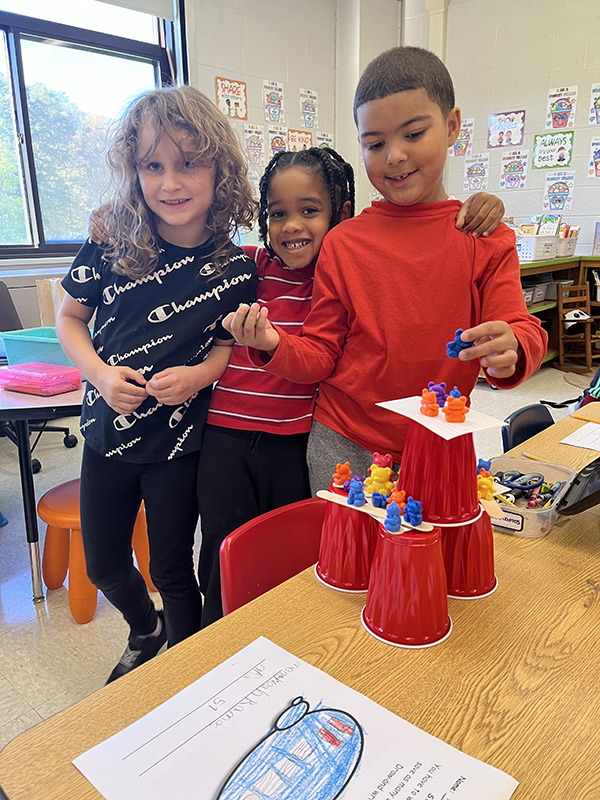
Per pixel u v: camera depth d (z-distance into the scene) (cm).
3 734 130
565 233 455
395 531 63
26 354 178
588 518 92
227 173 114
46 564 185
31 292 326
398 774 47
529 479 99
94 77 374
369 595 66
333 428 112
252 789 46
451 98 97
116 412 118
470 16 486
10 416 150
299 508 95
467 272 98
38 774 48
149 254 114
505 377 81
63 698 142
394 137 93
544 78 468
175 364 118
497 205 101
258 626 66
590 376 440
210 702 55
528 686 57
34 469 279
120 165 111
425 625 62
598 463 87
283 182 115
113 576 134
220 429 124
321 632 65
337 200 119
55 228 378
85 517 128
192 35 384
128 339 116
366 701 55
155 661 61
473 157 516
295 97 458
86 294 120
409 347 100
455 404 66
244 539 86
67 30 352
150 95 111
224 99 412
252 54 422
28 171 356
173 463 123
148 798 46
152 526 126
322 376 107
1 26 331
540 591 73
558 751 50
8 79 342
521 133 488
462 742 51
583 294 474
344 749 50
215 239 119
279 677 58
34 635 166
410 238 102
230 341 124
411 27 509
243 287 119
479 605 70
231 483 123
